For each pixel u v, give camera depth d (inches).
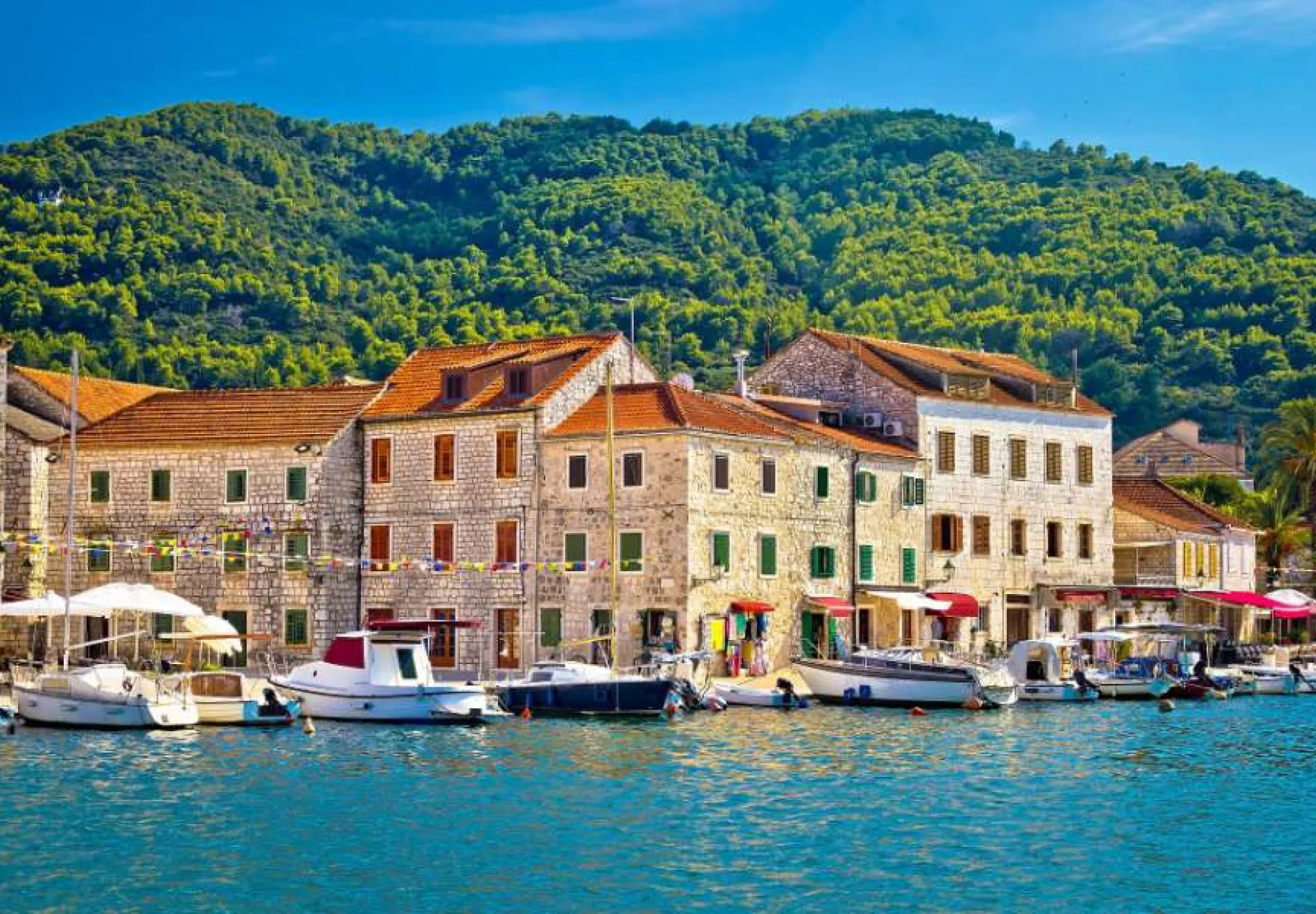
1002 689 2989.7
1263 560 4714.6
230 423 3472.0
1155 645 4065.0
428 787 2011.6
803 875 1595.7
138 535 3432.6
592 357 3425.2
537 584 3284.9
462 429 3358.8
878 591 3516.2
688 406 3272.6
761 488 3334.2
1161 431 6678.2
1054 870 1628.9
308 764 2180.1
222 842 1701.5
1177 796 2030.0
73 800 1897.1
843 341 3855.8
